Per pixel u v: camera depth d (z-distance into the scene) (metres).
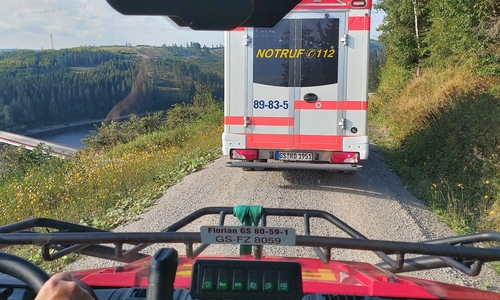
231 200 7.86
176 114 21.34
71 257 5.32
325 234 6.00
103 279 2.29
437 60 19.73
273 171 10.25
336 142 8.57
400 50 25.77
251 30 8.56
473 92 12.15
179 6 1.34
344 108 8.49
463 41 13.88
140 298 2.04
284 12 1.42
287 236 1.80
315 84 8.50
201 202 7.76
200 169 10.73
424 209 7.52
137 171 10.09
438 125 11.76
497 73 12.68
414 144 12.19
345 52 8.39
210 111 21.34
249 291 1.65
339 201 7.85
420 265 2.62
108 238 1.91
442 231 6.41
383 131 19.97
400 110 18.23
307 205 7.55
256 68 8.63
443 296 2.16
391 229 6.30
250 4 1.34
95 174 9.65
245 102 8.73
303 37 8.45
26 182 9.72
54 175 10.08
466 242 2.46
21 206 8.02
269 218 6.60
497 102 10.39
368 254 5.21
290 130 8.66
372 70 40.75
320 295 2.11
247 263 1.70
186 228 6.28
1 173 13.48
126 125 19.61
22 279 1.34
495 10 12.57
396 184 9.38
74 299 1.17
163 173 10.34
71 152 16.50
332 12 8.34
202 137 15.94
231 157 8.86
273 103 8.66
